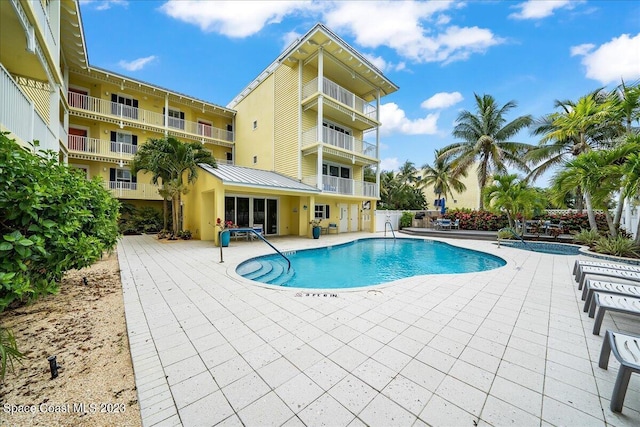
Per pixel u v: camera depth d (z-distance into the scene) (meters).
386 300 4.12
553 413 1.83
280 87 16.06
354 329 3.11
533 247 10.71
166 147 11.24
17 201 2.45
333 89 15.09
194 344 2.75
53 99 8.30
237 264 6.81
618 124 10.93
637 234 7.65
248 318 3.42
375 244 12.84
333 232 16.67
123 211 15.12
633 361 1.83
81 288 4.78
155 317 3.45
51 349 2.68
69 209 3.21
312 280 6.74
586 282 4.13
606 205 8.58
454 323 3.30
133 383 2.15
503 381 2.17
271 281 6.46
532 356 2.55
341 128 17.34
